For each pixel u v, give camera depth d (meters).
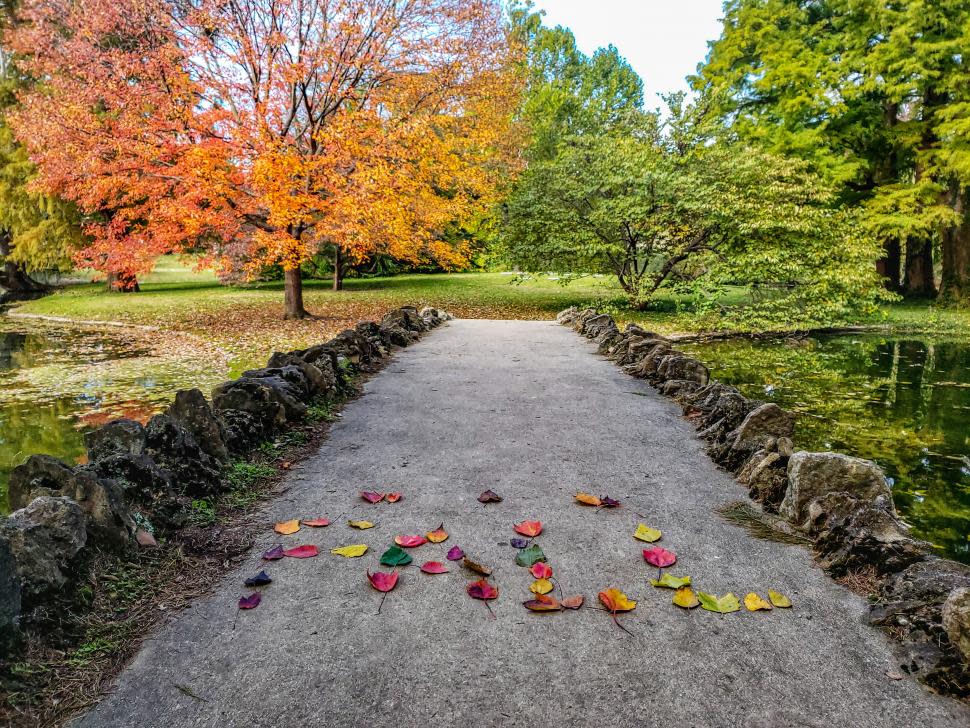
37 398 7.14
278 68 13.24
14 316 17.19
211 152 12.48
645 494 3.51
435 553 2.76
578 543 2.88
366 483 3.64
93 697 1.85
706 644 2.12
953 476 4.61
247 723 1.74
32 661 1.95
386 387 6.32
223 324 14.36
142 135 13.11
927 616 2.13
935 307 19.48
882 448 5.29
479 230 21.88
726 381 8.32
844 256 13.84
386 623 2.22
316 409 5.11
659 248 15.06
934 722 1.76
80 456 5.13
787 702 1.84
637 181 14.19
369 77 14.62
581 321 11.41
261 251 18.11
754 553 2.81
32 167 21.09
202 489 3.27
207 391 7.40
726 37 22.88
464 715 1.77
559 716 1.77
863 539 2.62
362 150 13.28
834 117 20.81
